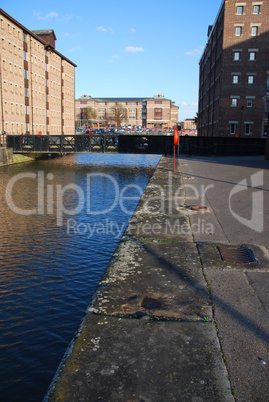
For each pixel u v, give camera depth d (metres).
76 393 2.43
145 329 3.24
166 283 4.34
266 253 5.67
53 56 71.69
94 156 62.31
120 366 2.70
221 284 4.39
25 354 6.32
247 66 50.19
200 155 37.66
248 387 2.55
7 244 12.79
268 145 29.70
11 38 51.28
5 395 5.28
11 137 44.62
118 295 3.96
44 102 66.81
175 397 2.41
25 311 7.96
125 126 146.38
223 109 51.38
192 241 6.25
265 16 48.88
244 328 3.35
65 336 6.95
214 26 59.41
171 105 172.75
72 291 9.04
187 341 3.06
